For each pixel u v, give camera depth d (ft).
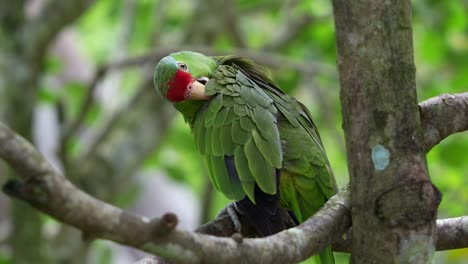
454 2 48.21
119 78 59.00
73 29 62.34
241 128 23.21
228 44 55.31
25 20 44.32
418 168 16.76
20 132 43.55
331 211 17.24
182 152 56.80
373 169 16.88
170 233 13.30
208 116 24.14
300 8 49.90
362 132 16.97
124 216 12.87
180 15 55.93
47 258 43.98
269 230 21.66
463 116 19.21
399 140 16.80
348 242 20.90
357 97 16.96
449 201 45.16
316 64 47.16
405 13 16.80
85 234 12.71
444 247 20.79
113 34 60.34
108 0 58.85
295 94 56.18
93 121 53.21
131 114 49.29
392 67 16.78
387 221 16.71
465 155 47.98
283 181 22.75
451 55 51.72
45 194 12.01
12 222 43.37
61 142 43.21
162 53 44.32
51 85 51.60
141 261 18.49
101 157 46.93
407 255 16.69
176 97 25.61
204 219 49.98
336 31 17.08
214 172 23.30
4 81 43.19
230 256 14.17
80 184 45.80
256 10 54.13
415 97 16.96
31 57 44.11
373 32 16.74
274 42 52.26
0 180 41.11
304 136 23.40
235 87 24.47
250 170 22.27
